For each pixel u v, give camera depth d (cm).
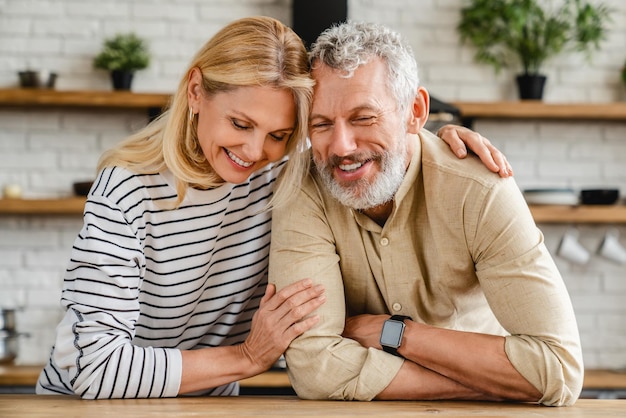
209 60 163
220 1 410
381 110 159
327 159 164
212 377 167
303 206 177
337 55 159
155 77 407
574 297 414
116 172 171
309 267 172
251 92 159
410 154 172
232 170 167
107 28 406
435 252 173
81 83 404
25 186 402
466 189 166
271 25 164
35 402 158
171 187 174
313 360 164
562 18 410
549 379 154
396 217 172
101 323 164
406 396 161
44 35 405
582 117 411
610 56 421
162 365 164
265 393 354
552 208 384
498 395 159
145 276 179
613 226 416
